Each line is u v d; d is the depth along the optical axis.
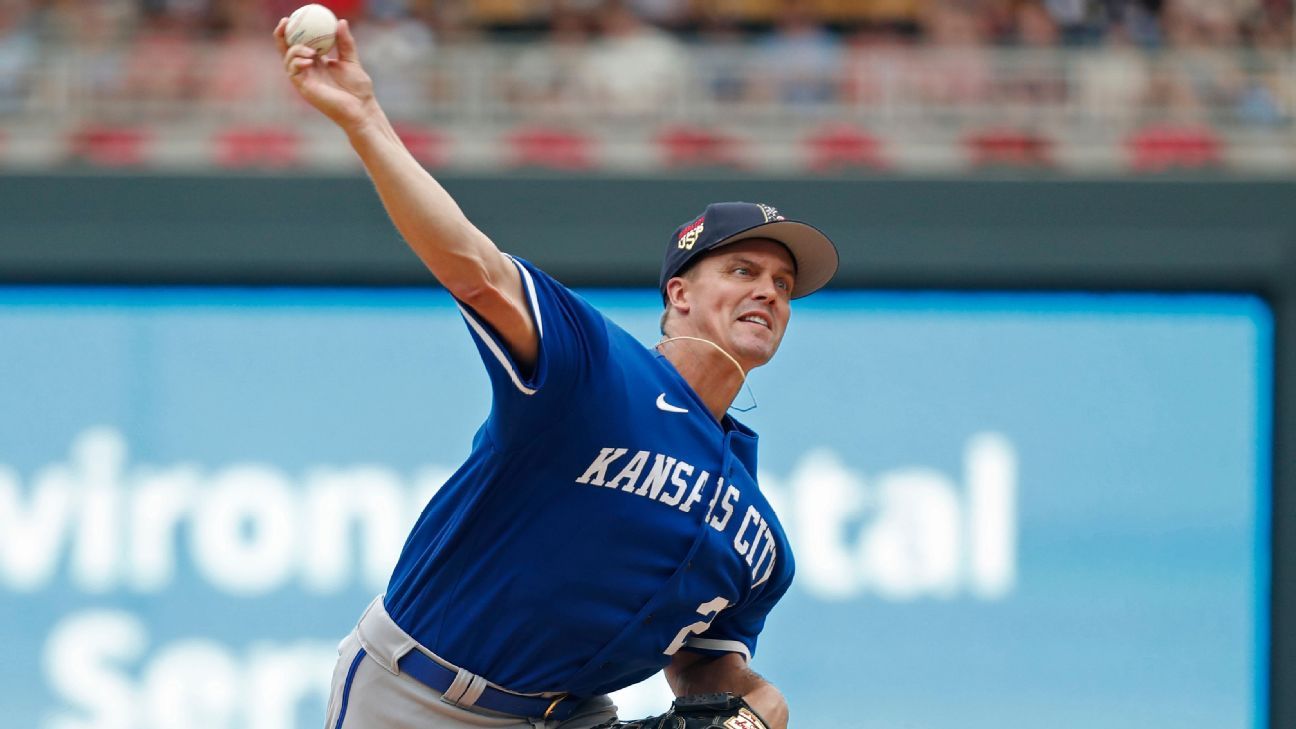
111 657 30.16
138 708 30.02
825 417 31.42
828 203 32.69
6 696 29.95
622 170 33.19
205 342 31.42
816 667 30.56
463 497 10.98
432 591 11.05
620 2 39.12
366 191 31.84
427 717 11.11
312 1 38.47
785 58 37.19
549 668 11.05
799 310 31.89
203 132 35.69
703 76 36.66
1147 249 32.41
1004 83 36.56
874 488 31.23
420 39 38.19
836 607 30.75
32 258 31.69
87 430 31.03
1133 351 32.09
